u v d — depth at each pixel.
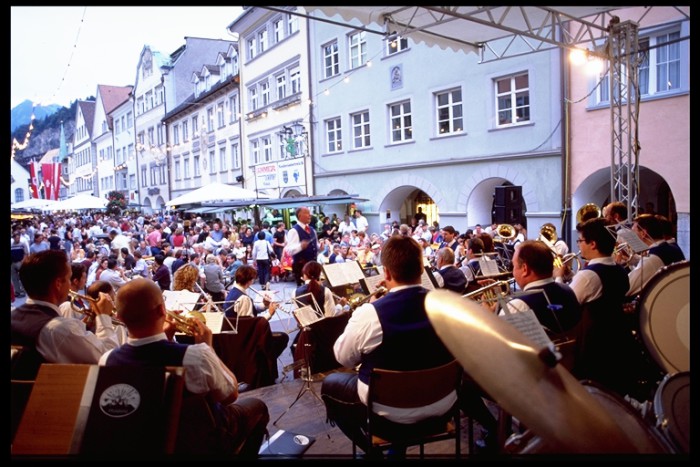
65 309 3.41
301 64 19.11
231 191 14.73
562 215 11.11
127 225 19.52
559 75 10.89
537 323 1.85
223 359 4.37
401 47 15.03
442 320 1.39
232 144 25.72
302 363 4.47
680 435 1.60
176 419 1.71
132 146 37.25
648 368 2.65
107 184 40.97
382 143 15.84
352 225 15.30
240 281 4.90
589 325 2.65
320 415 3.69
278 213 18.83
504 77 12.26
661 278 2.09
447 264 4.71
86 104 42.75
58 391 1.72
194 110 29.20
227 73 27.34
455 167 13.58
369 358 2.24
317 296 4.84
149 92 34.72
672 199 11.37
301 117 19.47
